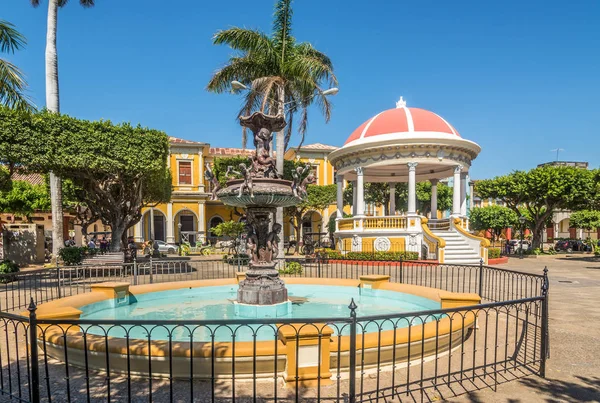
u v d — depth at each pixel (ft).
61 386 14.49
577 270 59.00
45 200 89.30
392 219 68.85
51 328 18.20
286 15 51.93
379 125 73.00
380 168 81.71
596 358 18.24
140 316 24.77
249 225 27.27
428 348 17.61
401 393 13.30
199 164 126.31
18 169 50.62
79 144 47.50
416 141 66.33
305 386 14.69
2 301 32.12
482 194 101.81
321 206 109.29
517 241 125.18
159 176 66.95
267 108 49.03
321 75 51.26
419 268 57.16
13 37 34.55
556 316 26.91
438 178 82.07
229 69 51.29
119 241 60.08
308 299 30.76
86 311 25.07
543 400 13.79
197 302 29.50
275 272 27.02
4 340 21.06
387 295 31.17
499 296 32.91
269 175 26.53
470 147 70.33
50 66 61.52
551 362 17.65
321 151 135.54
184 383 14.76
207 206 129.80
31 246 67.62
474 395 14.15
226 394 13.79
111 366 15.66
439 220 79.41
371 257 63.41
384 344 16.39
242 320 11.78
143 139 51.96
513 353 18.80
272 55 49.70
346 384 14.94
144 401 13.16
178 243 118.42
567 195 86.12
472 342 20.53
